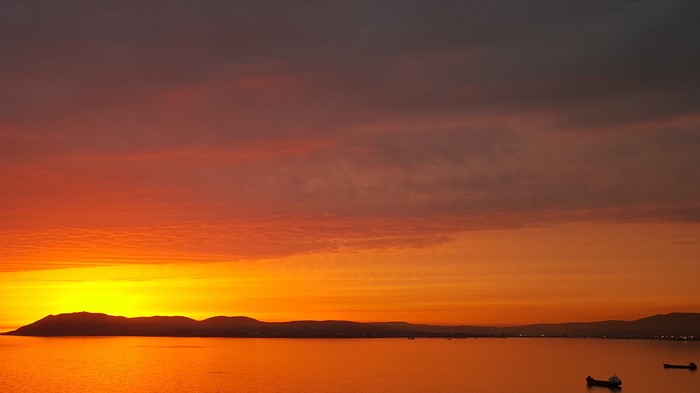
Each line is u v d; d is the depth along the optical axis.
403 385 196.88
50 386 194.62
